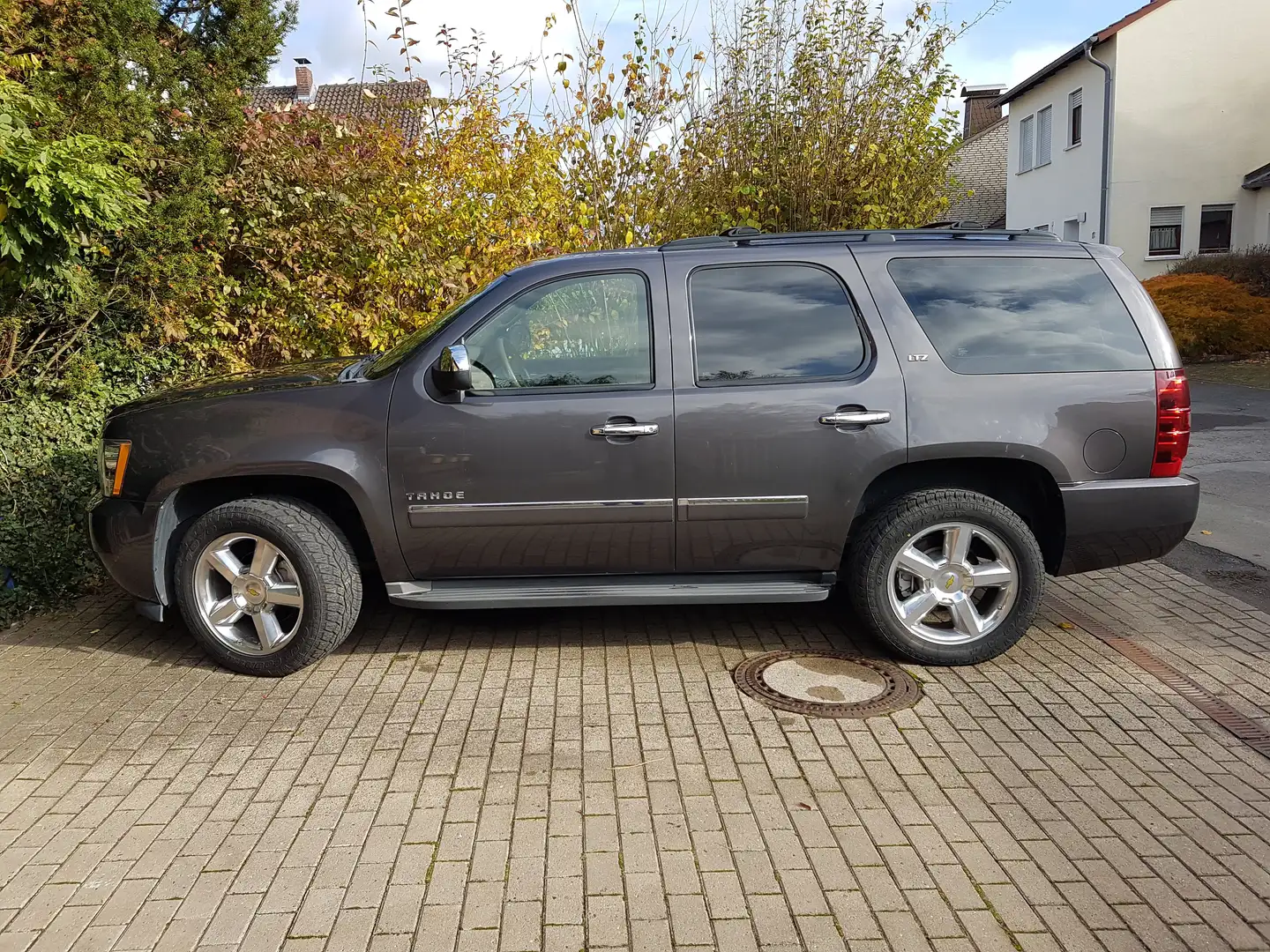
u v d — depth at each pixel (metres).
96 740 3.75
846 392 4.18
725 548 4.31
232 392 4.40
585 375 4.25
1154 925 2.55
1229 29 19.77
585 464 4.18
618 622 4.98
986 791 3.25
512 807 3.20
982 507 4.21
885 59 8.46
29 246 4.95
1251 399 12.05
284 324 7.41
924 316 4.28
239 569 4.34
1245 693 4.00
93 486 6.00
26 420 6.09
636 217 8.34
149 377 7.16
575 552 4.30
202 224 6.80
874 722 3.79
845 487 4.21
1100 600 5.23
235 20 7.09
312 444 4.20
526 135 8.10
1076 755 3.49
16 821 3.18
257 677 4.36
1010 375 4.20
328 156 7.22
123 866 2.91
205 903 2.72
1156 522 4.23
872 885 2.74
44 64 6.09
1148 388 4.21
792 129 8.57
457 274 7.68
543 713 3.91
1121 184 20.42
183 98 6.70
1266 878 2.74
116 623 5.11
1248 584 5.45
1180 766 3.40
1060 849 2.90
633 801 3.22
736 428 4.16
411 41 7.74
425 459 4.18
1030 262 4.36
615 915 2.62
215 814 3.20
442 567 4.34
